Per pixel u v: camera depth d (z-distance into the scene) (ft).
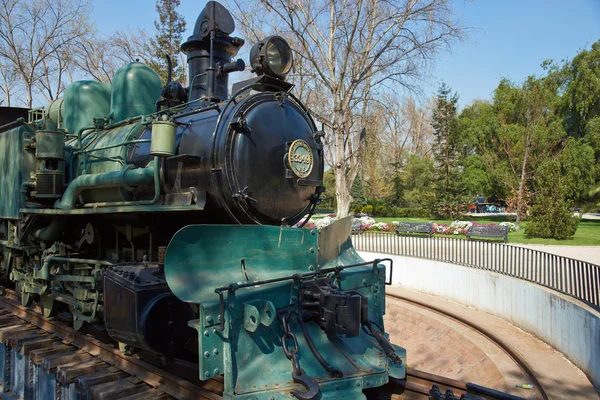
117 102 22.26
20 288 24.53
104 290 15.72
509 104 101.55
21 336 21.09
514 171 91.50
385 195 139.85
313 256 14.69
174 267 11.76
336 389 12.40
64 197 18.88
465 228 62.90
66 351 19.47
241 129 15.34
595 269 23.09
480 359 24.62
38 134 19.98
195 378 14.99
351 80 62.90
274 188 16.12
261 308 12.37
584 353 20.81
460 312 31.65
